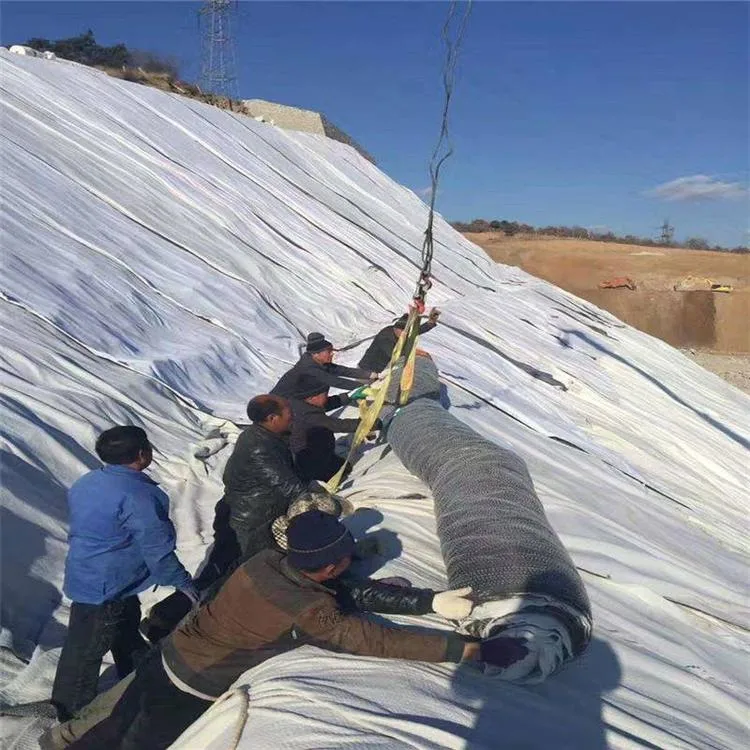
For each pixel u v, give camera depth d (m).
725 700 4.73
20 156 14.40
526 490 5.81
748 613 6.60
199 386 10.36
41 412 7.49
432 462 6.55
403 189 30.61
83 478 4.41
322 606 3.74
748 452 16.38
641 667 4.82
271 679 3.71
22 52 21.36
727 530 11.30
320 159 26.92
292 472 5.34
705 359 41.16
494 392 12.88
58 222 12.95
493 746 3.41
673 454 14.40
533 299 23.52
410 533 5.95
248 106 40.06
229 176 20.08
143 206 15.91
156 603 5.23
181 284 13.56
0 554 5.62
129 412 8.56
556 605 4.43
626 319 46.66
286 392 7.95
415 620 4.48
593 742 3.73
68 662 4.38
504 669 4.00
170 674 3.82
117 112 19.39
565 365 16.67
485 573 4.71
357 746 3.19
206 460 8.24
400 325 9.87
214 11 40.66
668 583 6.53
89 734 3.98
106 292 11.55
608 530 7.59
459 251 27.06
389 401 8.20
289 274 16.98
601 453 12.05
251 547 5.14
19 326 9.27
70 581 4.38
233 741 3.35
